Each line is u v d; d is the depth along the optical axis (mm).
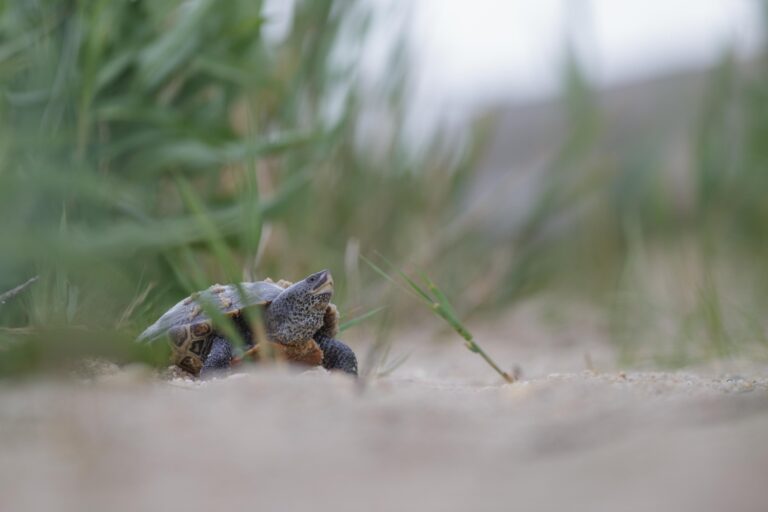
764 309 2740
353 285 2416
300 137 2324
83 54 2195
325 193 2906
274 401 1578
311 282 1863
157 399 1589
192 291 1967
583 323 2922
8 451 1469
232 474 1412
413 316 2900
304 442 1473
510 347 2678
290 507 1330
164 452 1451
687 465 1386
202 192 2389
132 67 2293
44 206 2018
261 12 2453
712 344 2273
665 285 2941
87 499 1377
